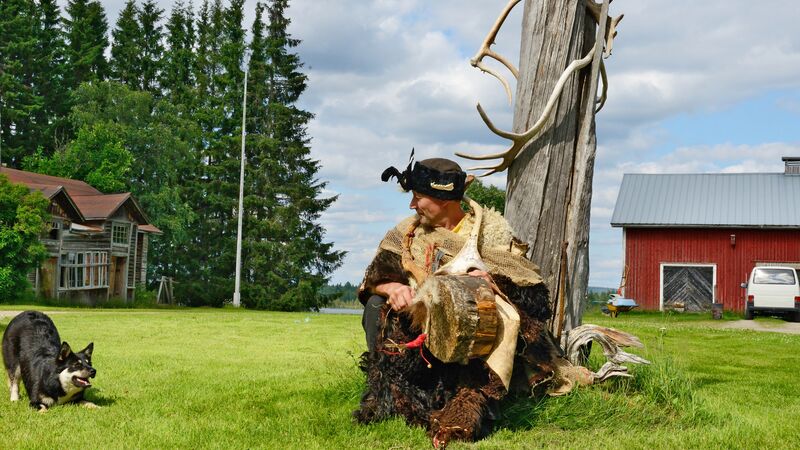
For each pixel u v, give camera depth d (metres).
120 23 65.00
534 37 6.23
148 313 24.72
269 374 7.78
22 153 62.22
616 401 5.18
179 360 9.32
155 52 64.75
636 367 5.88
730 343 13.30
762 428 4.96
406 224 4.98
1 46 64.19
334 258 51.91
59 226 36.03
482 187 36.53
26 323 6.43
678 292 34.72
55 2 68.12
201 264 56.00
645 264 35.12
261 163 52.00
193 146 57.56
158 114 58.47
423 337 4.45
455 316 4.20
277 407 5.63
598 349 8.90
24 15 65.44
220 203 53.59
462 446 4.26
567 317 6.07
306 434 4.64
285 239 51.53
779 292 27.36
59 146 62.94
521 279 4.78
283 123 52.25
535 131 5.96
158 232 46.31
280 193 52.31
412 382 4.65
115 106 54.12
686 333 15.74
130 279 42.72
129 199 41.69
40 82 65.25
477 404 4.41
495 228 4.95
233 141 53.28
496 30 6.46
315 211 52.09
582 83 6.20
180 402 5.93
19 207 29.17
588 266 6.29
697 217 34.59
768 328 23.34
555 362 5.10
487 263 4.80
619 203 36.03
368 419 4.70
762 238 33.97
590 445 4.40
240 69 56.56
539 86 6.18
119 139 52.59
